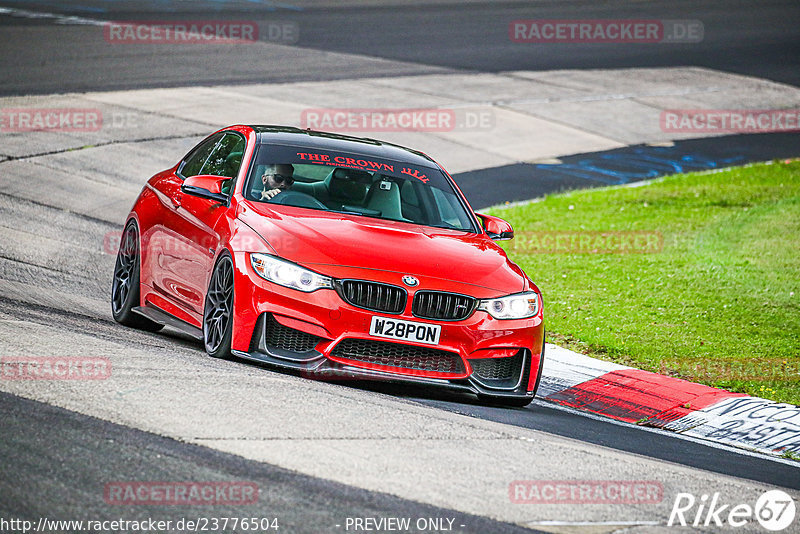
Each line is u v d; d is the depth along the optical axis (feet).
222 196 88.58
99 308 106.52
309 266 78.95
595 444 76.69
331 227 84.69
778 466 81.61
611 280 144.66
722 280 144.87
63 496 48.91
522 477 61.21
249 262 80.12
